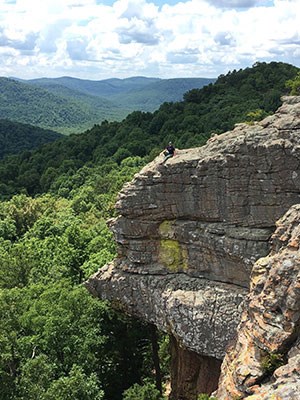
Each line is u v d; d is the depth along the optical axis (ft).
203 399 64.39
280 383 52.60
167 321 98.17
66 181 381.81
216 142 97.35
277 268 64.69
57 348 99.04
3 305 95.50
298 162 86.12
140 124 485.15
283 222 75.00
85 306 106.22
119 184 287.69
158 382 121.39
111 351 121.60
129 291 105.60
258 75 489.26
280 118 93.20
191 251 98.63
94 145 472.03
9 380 83.82
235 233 91.76
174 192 97.71
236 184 91.35
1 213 274.77
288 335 60.34
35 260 153.38
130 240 104.42
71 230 167.32
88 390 85.35
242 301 87.20
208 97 483.92
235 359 66.85
